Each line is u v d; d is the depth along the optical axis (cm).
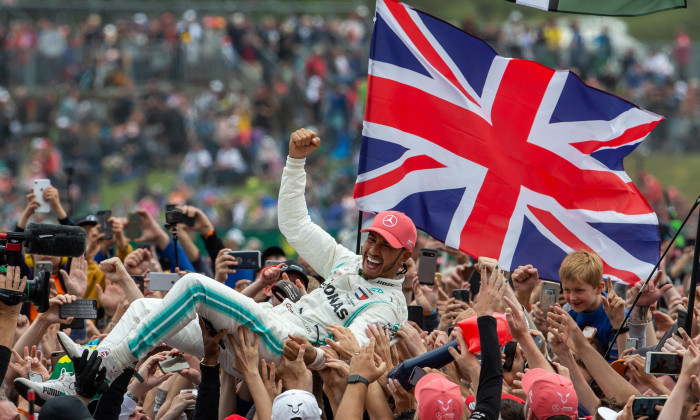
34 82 10075
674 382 2172
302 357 1953
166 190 8731
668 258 3888
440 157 2717
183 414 2180
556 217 2733
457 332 1961
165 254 3266
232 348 1997
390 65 2727
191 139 9188
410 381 1850
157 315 1903
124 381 1875
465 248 2700
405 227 2175
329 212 7844
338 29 10606
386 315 2147
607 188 2742
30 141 9425
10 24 10925
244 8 11181
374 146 2700
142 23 10506
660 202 7500
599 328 2561
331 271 2286
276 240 6250
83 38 10188
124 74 10012
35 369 2138
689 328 2238
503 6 16112
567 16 12150
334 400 1992
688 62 10281
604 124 2742
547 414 1795
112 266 2402
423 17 2736
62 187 8131
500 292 1889
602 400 1939
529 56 10162
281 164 9244
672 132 9006
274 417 1784
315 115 9519
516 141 2733
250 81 10125
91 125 9256
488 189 2719
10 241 1852
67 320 2389
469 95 2731
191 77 10050
